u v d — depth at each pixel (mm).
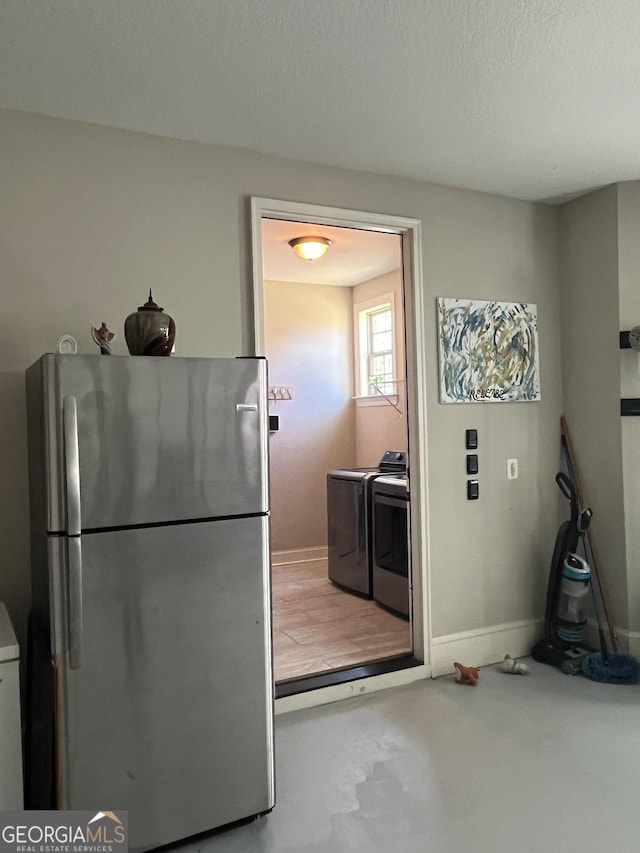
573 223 3457
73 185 2355
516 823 1973
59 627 1742
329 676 2939
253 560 2002
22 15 1735
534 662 3305
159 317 2027
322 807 2088
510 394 3363
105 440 1786
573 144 2689
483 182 3141
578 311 3453
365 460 5531
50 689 1787
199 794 1917
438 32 1854
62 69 2020
